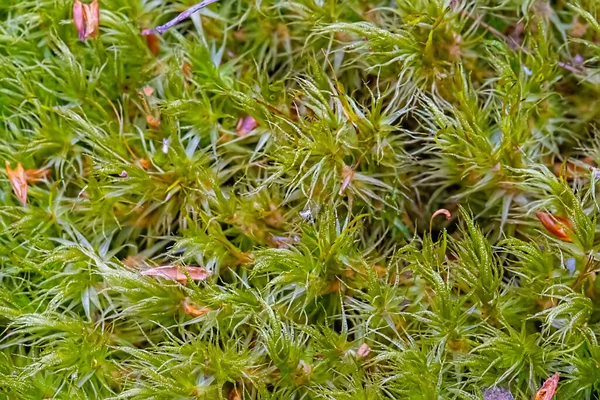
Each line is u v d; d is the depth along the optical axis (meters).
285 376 0.26
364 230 0.27
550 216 0.26
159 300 0.26
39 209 0.27
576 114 0.27
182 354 0.26
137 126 0.27
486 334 0.26
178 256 0.27
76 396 0.26
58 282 0.27
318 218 0.26
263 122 0.27
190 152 0.27
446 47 0.27
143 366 0.26
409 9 0.27
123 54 0.27
